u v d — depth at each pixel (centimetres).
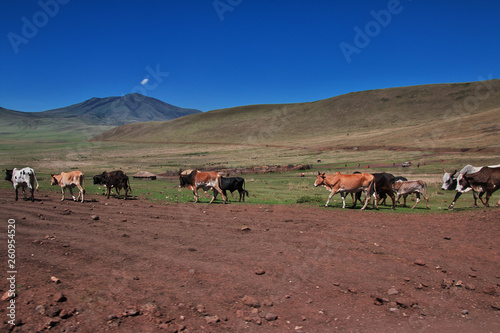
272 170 5509
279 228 1085
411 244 911
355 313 538
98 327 466
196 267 711
